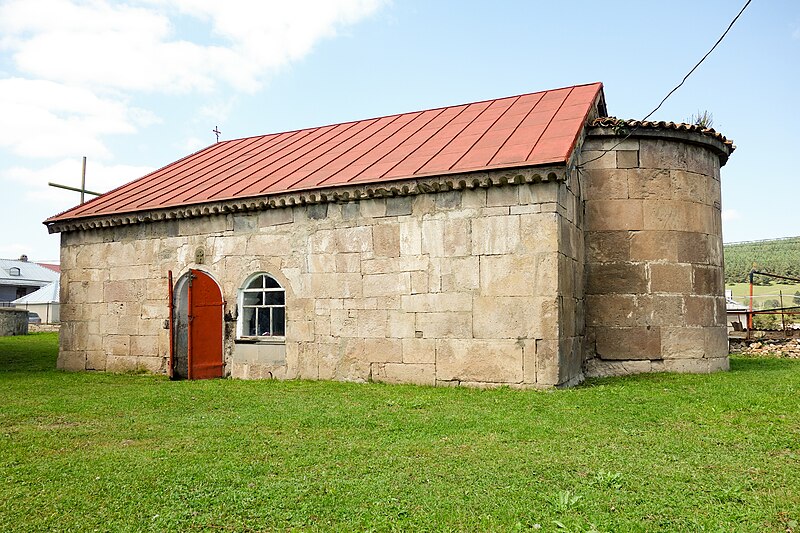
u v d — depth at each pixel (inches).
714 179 481.1
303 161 544.7
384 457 239.5
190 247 515.5
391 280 430.6
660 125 445.4
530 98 554.6
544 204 386.9
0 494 206.2
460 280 408.2
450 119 555.8
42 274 2287.2
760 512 180.1
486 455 238.5
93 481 217.6
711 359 452.1
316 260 459.2
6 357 684.7
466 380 402.0
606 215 449.4
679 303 446.6
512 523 175.8
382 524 176.4
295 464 233.0
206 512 189.0
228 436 279.7
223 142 737.0
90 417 327.6
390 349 428.5
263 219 484.1
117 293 550.9
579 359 426.0
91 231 568.4
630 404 324.8
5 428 303.4
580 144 428.8
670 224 449.7
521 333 388.2
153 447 263.0
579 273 436.8
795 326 871.1
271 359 476.4
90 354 561.3
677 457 232.5
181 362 510.3
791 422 278.2
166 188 577.0
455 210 411.8
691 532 168.4
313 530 174.4
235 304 493.0
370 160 485.7
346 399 365.1
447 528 173.6
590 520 175.9
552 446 249.9
